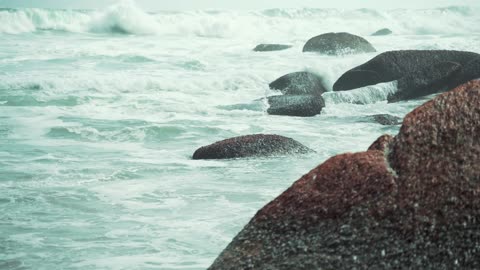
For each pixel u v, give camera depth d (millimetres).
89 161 46938
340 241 20141
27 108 66375
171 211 35344
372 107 71188
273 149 47562
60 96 71688
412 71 78688
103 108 67188
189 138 55594
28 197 37906
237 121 62344
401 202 20125
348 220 20297
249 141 47875
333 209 20547
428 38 122938
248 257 20656
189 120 62062
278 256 20453
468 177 20109
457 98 21328
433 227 19703
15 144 52281
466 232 19531
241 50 108812
